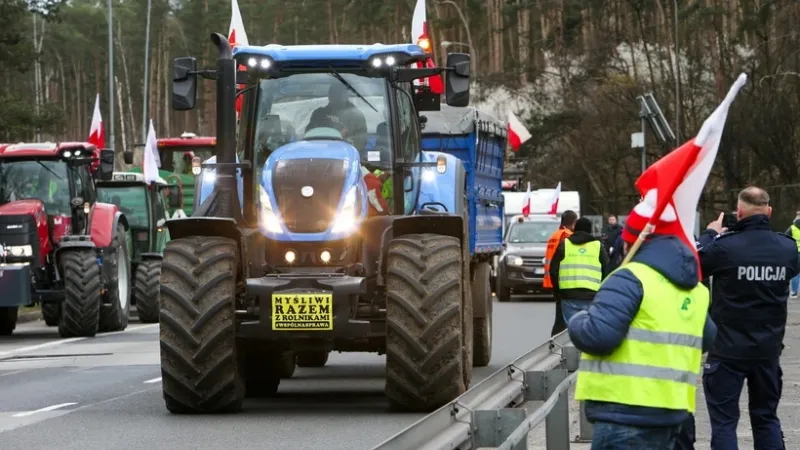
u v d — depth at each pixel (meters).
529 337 39.38
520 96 136.12
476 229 29.80
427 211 24.05
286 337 21.19
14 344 39.06
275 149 22.86
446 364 21.09
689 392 10.62
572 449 17.94
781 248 15.77
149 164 53.84
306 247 21.75
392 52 22.97
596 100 119.19
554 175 125.50
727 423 15.98
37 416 22.25
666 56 121.25
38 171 41.59
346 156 22.08
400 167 22.97
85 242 40.97
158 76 192.12
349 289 21.05
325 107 23.03
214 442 18.98
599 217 91.69
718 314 15.92
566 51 134.62
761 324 15.80
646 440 10.50
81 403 24.12
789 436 19.94
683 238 10.55
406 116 23.75
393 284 21.27
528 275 63.69
